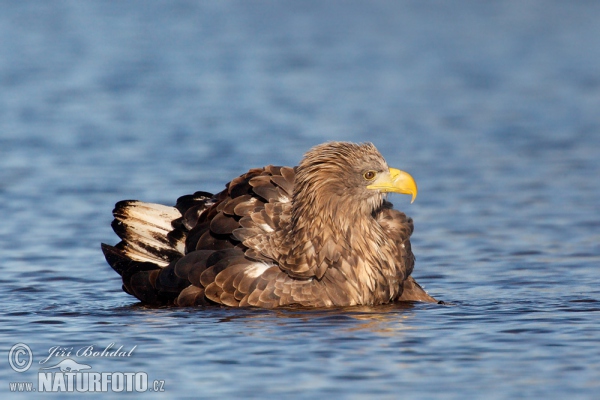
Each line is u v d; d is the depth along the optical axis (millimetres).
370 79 37875
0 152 24641
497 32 50656
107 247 13352
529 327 11383
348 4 61188
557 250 16375
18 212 19078
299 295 12320
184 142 26188
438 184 22094
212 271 12289
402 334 11086
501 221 18656
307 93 34562
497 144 26719
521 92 35281
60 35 46031
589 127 28922
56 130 27531
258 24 52188
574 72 39281
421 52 44562
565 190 21297
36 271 15016
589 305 12578
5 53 40781
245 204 12766
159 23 51312
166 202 19891
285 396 9219
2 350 10680
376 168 12570
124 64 39312
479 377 9680
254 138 26781
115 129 27828
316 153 12586
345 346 10617
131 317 12016
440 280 14547
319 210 12375
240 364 10070
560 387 9398
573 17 55281
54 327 11570
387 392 9312
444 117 30797
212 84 35781
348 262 12453
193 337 10984
